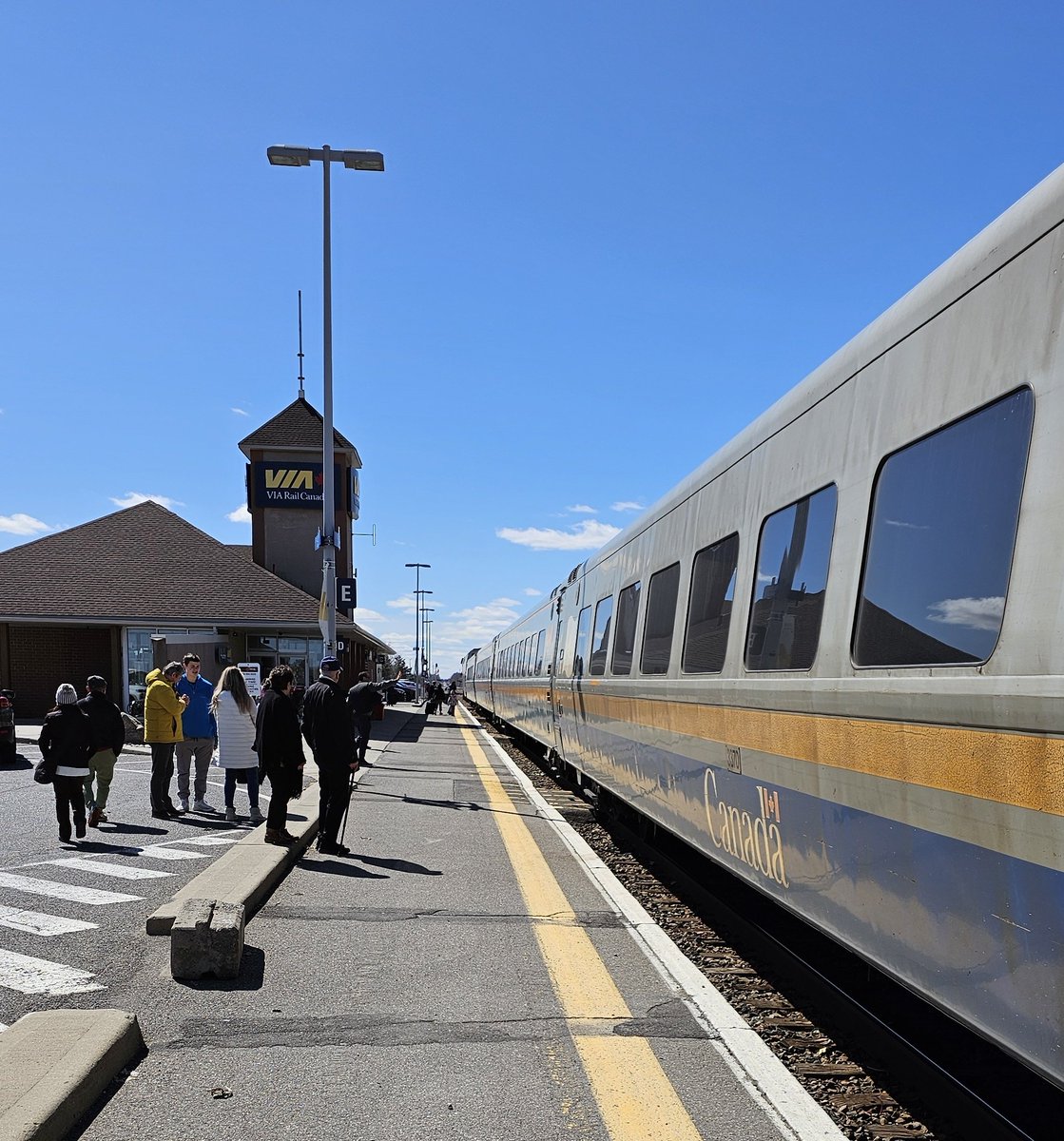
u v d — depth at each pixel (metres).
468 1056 4.45
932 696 3.54
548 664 16.84
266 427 38.44
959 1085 4.13
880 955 4.01
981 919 3.25
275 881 7.86
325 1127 3.77
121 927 6.58
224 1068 4.29
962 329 3.74
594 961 5.90
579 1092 4.11
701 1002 5.20
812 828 4.73
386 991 5.33
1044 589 3.03
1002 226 3.56
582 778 14.21
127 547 32.38
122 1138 3.64
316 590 37.25
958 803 3.38
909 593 3.90
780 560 5.45
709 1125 3.83
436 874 8.38
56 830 10.74
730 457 6.59
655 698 8.18
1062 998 2.82
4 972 5.60
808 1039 5.01
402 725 33.00
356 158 17.61
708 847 6.61
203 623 29.80
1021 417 3.30
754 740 5.60
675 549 7.99
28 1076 3.77
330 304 17.78
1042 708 2.92
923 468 3.92
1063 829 2.81
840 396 4.81
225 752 11.09
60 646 30.08
